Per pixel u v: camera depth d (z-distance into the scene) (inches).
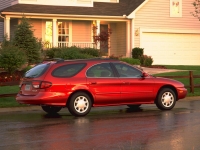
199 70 1113.4
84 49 1173.1
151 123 472.7
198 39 1387.8
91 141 381.4
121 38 1349.7
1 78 904.3
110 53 1366.9
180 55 1369.3
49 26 1275.8
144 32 1316.4
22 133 422.6
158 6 1327.5
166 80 590.6
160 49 1342.3
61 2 1269.7
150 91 577.3
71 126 460.1
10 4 1309.1
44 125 468.8
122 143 372.5
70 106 533.3
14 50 936.3
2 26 1344.7
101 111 589.0
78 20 1302.9
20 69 970.1
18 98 550.3
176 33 1357.0
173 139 385.7
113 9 1311.5
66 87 530.6
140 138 392.2
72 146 362.3
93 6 1312.7
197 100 709.3
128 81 564.4
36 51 1053.2
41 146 363.6
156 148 352.2
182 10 1357.0
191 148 351.3
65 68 539.2
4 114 569.9
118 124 469.7
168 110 585.6
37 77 533.6
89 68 549.3
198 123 469.4
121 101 563.2
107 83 551.5
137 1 1333.7
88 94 544.1
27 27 1051.9
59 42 1238.3
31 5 1226.0
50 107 581.0
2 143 376.8
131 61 1198.3
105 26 1369.3
